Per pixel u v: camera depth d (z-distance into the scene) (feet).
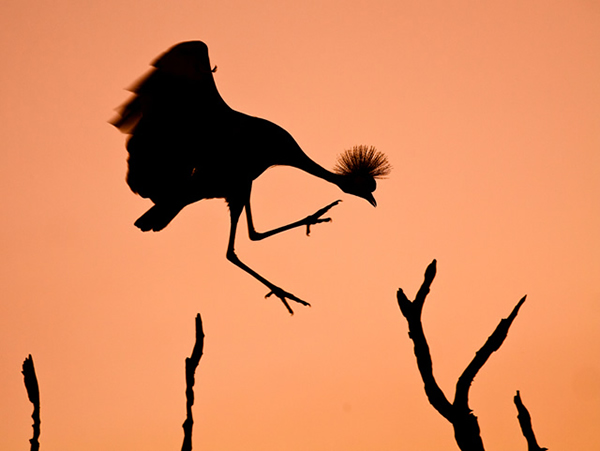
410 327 37.91
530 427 36.45
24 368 37.86
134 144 88.53
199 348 39.01
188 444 37.63
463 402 37.01
